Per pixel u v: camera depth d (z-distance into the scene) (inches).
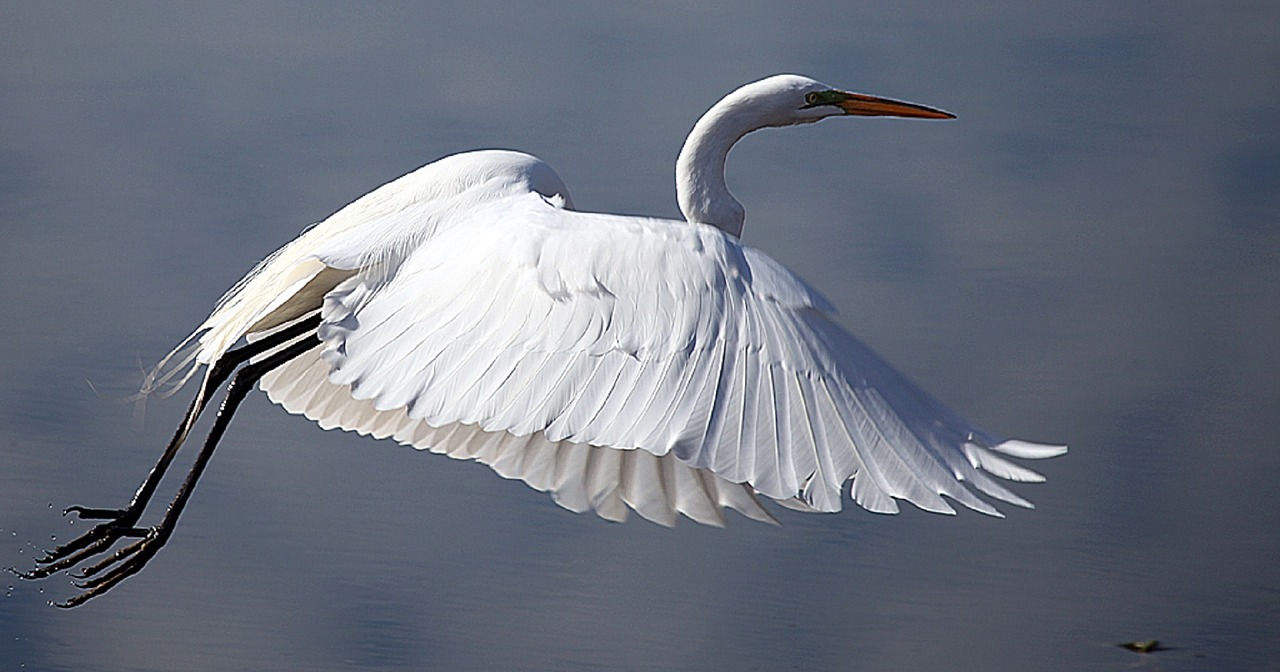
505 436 255.9
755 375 206.1
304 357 297.1
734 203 329.1
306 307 289.4
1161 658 385.1
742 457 199.9
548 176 288.2
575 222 229.6
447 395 217.5
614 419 206.8
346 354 228.7
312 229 294.5
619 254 219.9
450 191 279.6
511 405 212.8
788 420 202.5
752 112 326.3
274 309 271.4
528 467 252.5
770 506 457.4
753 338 208.8
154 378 311.1
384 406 220.4
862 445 200.8
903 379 208.8
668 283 215.5
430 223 264.2
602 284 217.6
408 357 223.9
